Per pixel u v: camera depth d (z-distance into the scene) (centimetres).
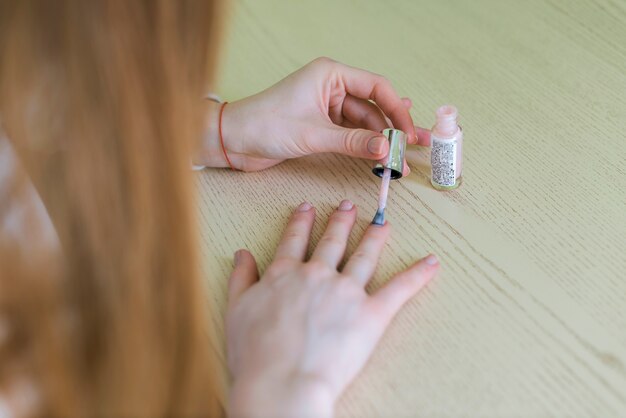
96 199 42
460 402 51
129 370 43
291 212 61
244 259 57
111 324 43
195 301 45
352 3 74
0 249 43
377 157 59
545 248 56
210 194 62
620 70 66
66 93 41
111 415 44
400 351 53
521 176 60
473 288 55
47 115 42
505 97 65
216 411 49
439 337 53
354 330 51
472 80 67
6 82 41
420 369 52
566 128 62
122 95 41
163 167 43
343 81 63
